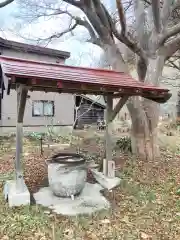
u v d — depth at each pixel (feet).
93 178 21.95
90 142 41.78
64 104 55.21
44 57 50.14
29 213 14.89
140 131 29.14
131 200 17.37
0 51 45.06
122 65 28.99
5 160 28.86
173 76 67.41
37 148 36.68
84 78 16.21
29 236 12.69
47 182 20.83
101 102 63.31
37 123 51.70
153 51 28.30
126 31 25.45
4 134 47.83
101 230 13.50
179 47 29.12
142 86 17.72
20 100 15.67
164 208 16.25
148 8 31.30
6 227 13.34
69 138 46.03
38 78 13.88
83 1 27.27
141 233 13.33
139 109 28.71
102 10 26.89
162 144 38.37
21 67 15.12
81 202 16.88
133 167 24.97
